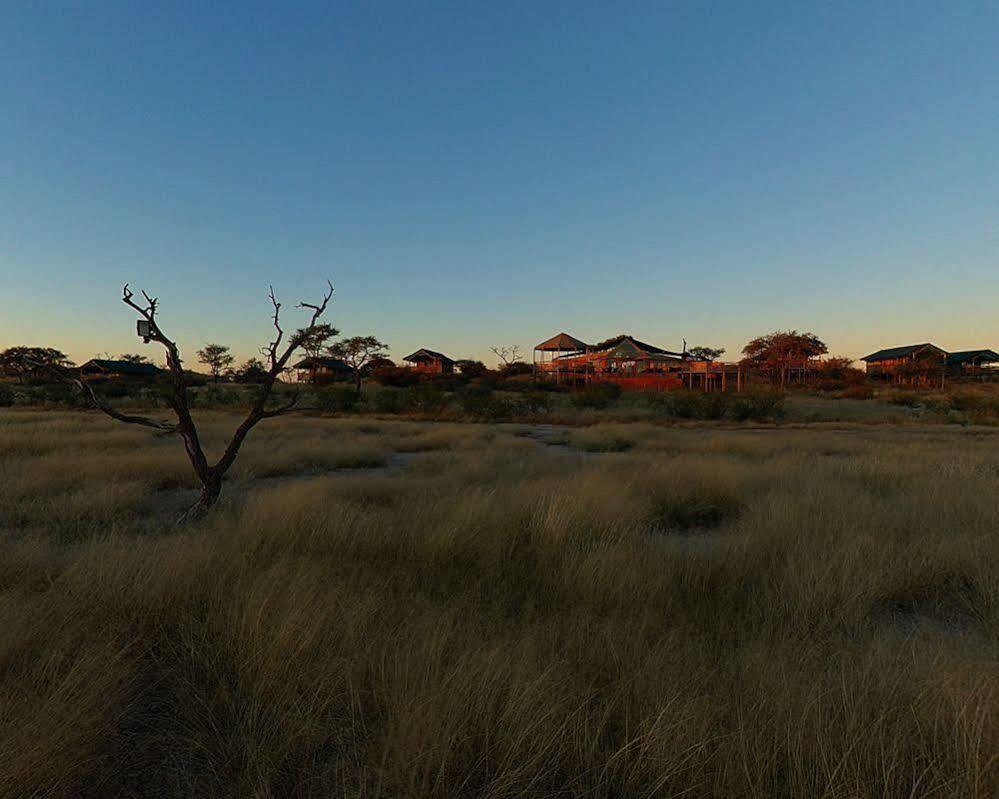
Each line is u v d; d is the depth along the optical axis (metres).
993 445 14.02
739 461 10.20
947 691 2.05
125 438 12.65
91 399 5.68
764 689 2.14
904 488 7.10
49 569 3.70
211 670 2.49
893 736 1.88
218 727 2.15
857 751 1.79
